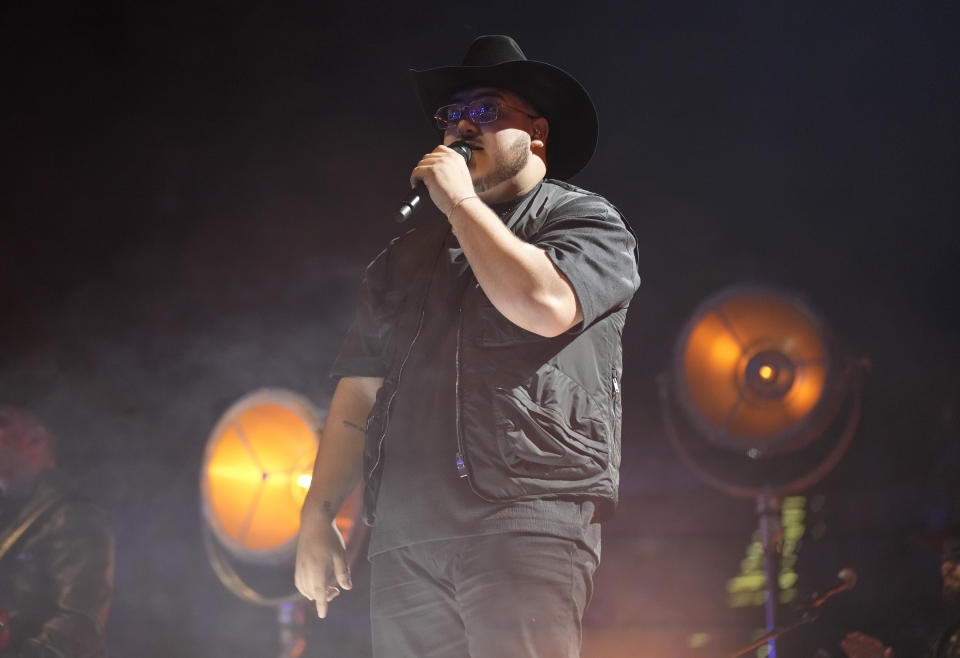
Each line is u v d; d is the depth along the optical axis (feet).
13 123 55.01
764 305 44.09
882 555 53.21
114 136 57.31
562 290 14.32
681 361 44.73
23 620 30.40
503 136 17.17
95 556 31.55
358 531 35.04
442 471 14.84
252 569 40.14
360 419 18.33
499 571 14.05
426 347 16.01
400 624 15.40
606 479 14.92
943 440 56.18
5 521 31.50
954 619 39.32
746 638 53.26
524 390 14.69
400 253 17.75
